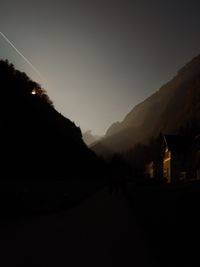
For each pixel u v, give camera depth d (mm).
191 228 6684
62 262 7059
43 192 19406
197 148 46094
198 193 9125
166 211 9094
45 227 11859
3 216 14055
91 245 9039
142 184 39531
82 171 58500
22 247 8320
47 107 69750
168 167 53312
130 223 13844
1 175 29062
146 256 7895
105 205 22406
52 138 52281
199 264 5742
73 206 21750
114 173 33781
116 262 7270
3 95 46875
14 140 37656
